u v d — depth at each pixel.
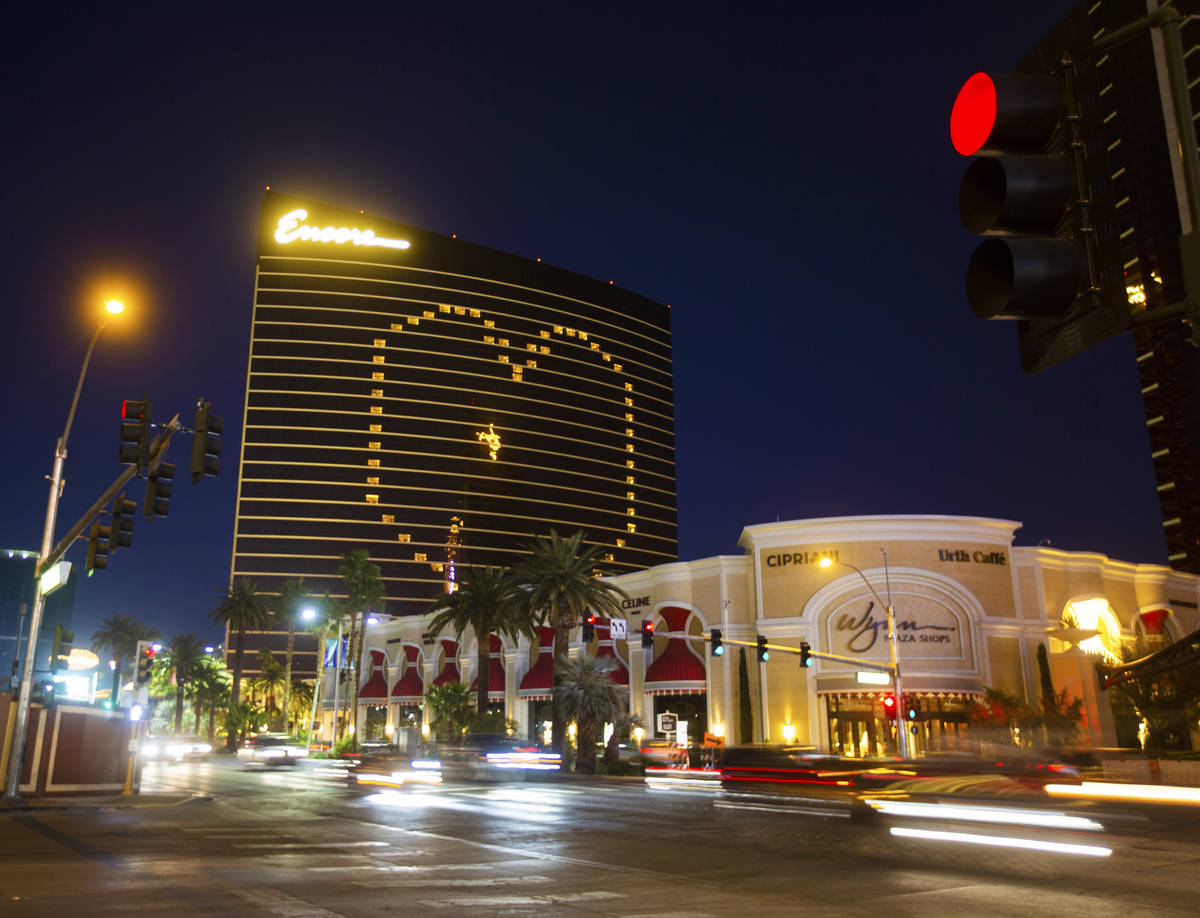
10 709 29.97
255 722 104.06
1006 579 61.75
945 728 57.94
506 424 178.50
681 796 31.16
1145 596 71.25
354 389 167.75
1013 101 4.09
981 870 14.23
